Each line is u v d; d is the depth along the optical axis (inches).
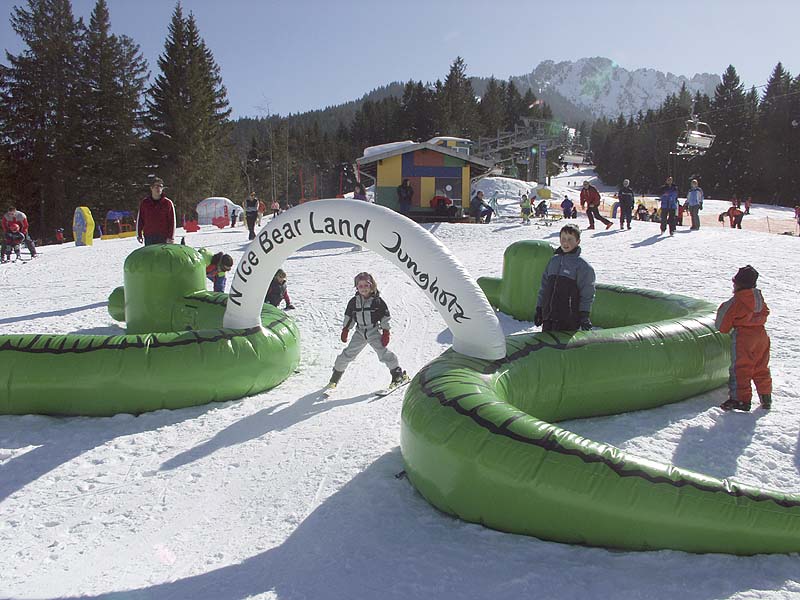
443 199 994.7
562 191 2518.5
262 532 155.5
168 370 235.0
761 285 410.6
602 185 4320.9
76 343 236.7
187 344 242.4
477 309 201.2
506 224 941.8
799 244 617.9
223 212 1766.7
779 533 131.0
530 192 1856.5
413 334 355.9
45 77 1925.4
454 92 3444.9
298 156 3666.3
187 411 238.7
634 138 4018.2
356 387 267.1
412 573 130.7
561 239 231.5
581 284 228.7
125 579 138.4
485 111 3902.6
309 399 251.4
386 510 159.9
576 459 137.7
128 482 185.8
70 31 2000.5
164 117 2129.7
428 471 158.1
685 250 591.8
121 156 2044.8
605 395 213.5
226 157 2613.2
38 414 233.6
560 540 140.1
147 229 379.9
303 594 126.4
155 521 164.7
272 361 261.0
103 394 231.1
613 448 141.7
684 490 132.6
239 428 221.8
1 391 229.1
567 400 209.3
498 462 142.6
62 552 151.6
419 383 180.9
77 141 1956.2
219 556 146.2
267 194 3102.9
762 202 3051.2
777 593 117.8
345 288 475.2
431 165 1026.1
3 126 1892.2
